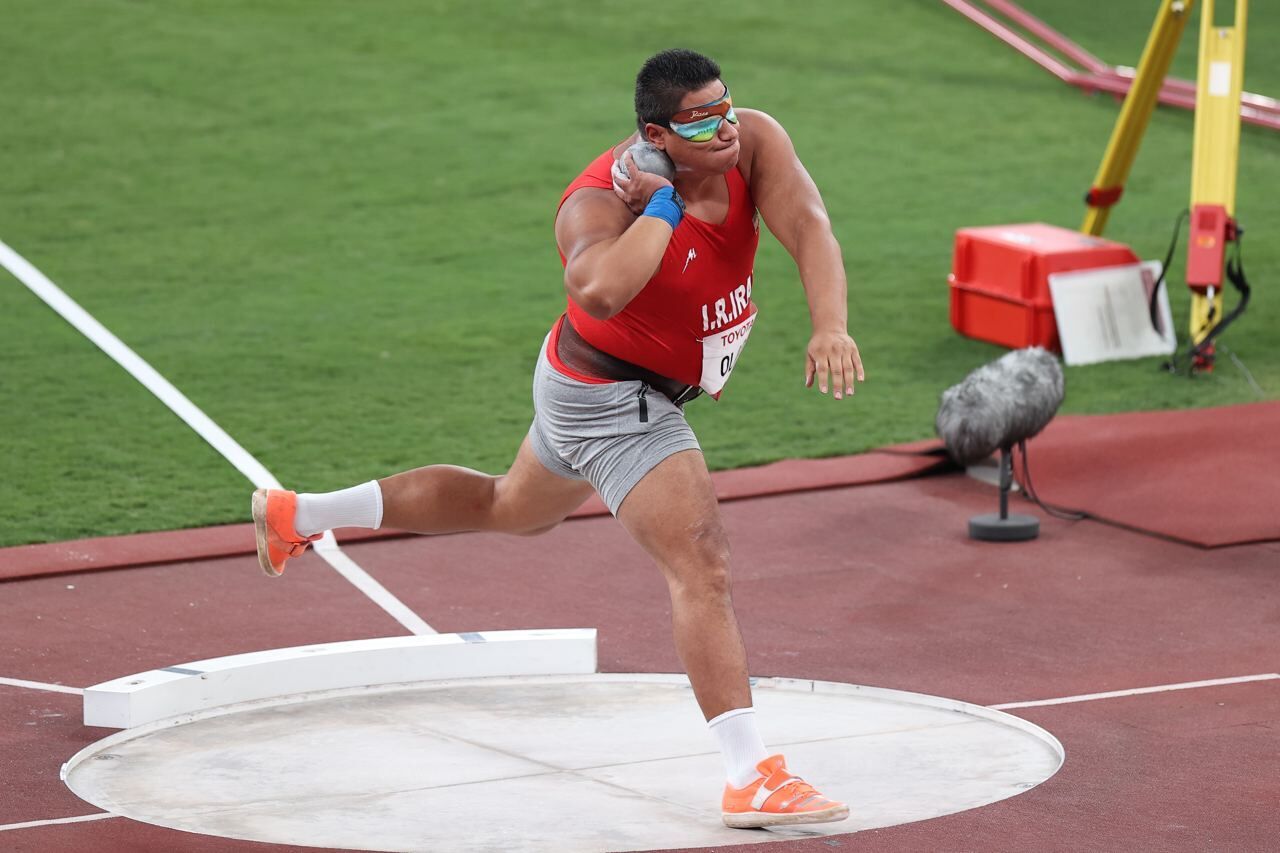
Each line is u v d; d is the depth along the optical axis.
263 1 76.62
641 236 17.08
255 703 23.16
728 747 17.98
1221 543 30.25
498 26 75.00
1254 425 37.44
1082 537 31.16
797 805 17.53
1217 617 26.70
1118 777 19.80
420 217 55.62
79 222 54.16
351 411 39.22
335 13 75.56
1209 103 41.97
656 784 19.75
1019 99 68.69
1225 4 79.75
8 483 34.22
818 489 34.28
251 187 57.84
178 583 28.98
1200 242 42.06
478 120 64.44
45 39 70.44
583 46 72.81
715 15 77.12
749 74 70.25
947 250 52.88
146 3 75.44
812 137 63.69
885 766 20.42
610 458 18.55
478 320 46.56
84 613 27.36
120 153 60.25
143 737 21.78
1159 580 28.66
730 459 36.09
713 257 18.23
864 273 50.78
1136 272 44.22
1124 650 25.20
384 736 21.72
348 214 55.75
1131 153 45.75
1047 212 56.12
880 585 28.67
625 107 66.00
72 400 39.69
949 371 42.53
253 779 20.05
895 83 69.94
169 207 55.84
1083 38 76.88
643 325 18.34
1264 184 59.81
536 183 58.69
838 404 40.00
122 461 35.62
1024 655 25.05
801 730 21.89
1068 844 17.55
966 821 18.22
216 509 32.81
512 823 18.36
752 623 26.75
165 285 49.00
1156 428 37.38
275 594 28.44
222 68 68.69
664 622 27.03
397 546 31.17
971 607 27.44
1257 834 17.89
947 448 32.00
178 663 24.98
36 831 18.06
